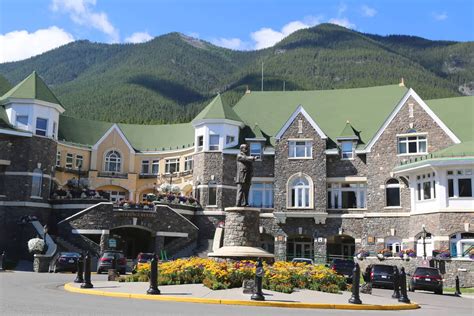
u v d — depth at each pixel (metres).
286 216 51.72
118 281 27.11
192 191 56.59
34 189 50.03
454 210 43.91
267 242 54.09
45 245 41.78
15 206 49.00
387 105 56.38
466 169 44.19
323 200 51.34
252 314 17.03
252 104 60.06
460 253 43.69
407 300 23.69
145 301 19.94
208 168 54.19
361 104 57.56
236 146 54.84
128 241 54.16
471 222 43.31
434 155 46.34
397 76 171.88
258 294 20.66
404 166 47.94
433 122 49.50
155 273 21.73
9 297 20.05
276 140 53.06
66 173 60.06
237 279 23.73
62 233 46.47
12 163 49.84
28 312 15.93
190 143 62.00
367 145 51.66
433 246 45.06
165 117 139.62
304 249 53.91
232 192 53.88
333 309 20.27
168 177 62.66
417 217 47.22
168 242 50.72
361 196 52.16
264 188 53.97
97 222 46.69
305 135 52.69
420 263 41.69
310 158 52.22
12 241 48.47
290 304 20.14
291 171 52.34
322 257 50.94
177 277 24.83
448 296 33.72
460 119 52.09
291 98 60.28
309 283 24.75
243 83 173.12
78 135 63.12
